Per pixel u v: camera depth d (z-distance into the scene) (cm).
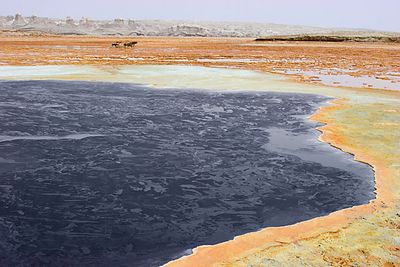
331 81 2495
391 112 1563
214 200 820
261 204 802
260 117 1529
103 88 2141
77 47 6172
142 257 620
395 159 1030
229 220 737
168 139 1230
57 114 1540
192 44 8300
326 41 10488
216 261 586
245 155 1091
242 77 2622
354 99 1866
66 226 711
